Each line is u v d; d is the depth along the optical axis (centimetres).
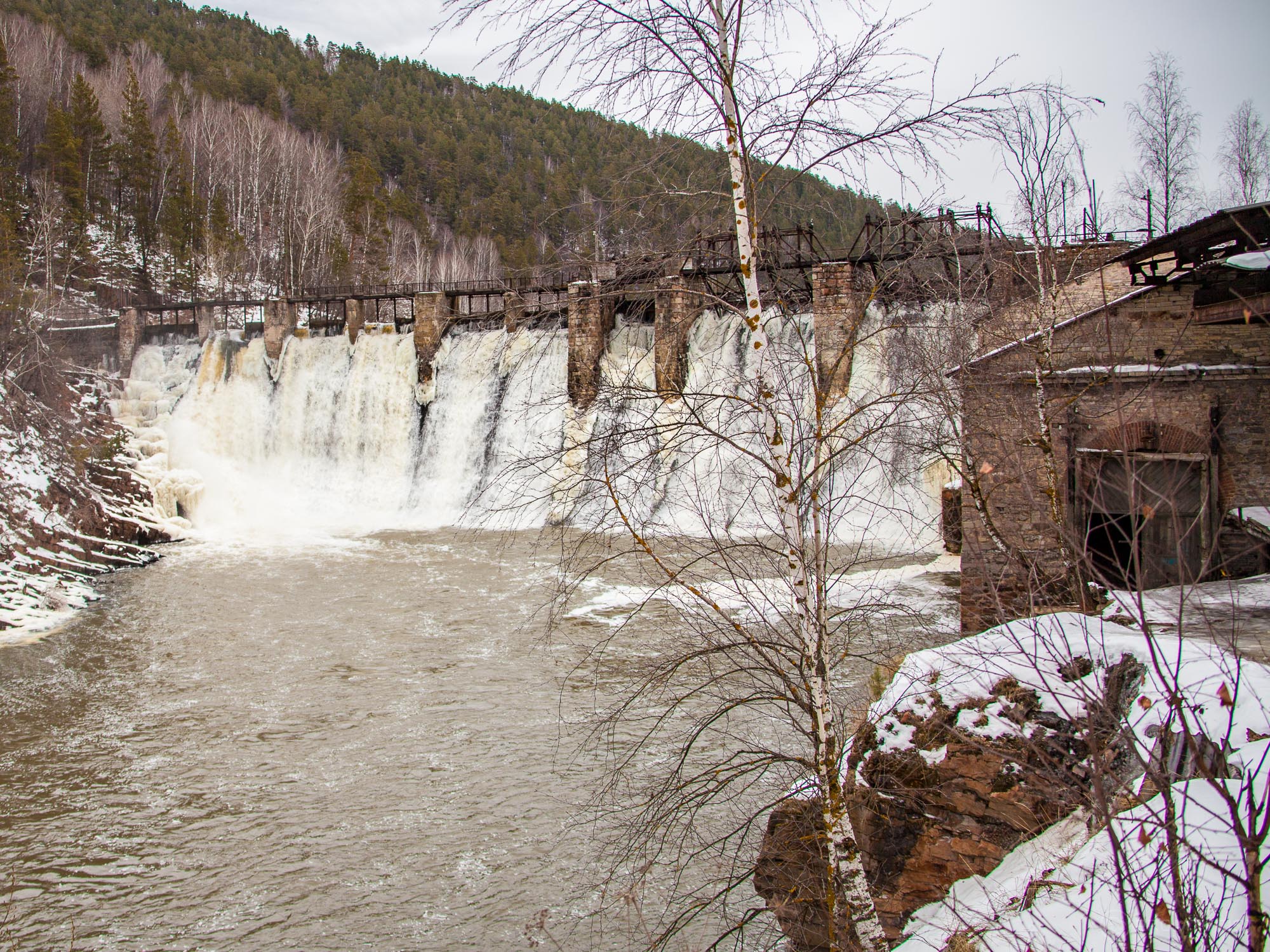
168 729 2053
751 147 665
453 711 2067
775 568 786
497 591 3147
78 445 4391
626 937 1170
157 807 1694
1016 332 1644
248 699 2211
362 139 11594
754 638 737
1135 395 1642
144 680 2369
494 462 4491
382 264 7875
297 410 5450
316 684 2295
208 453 5541
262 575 3553
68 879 1477
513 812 1595
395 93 14338
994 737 860
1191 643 834
